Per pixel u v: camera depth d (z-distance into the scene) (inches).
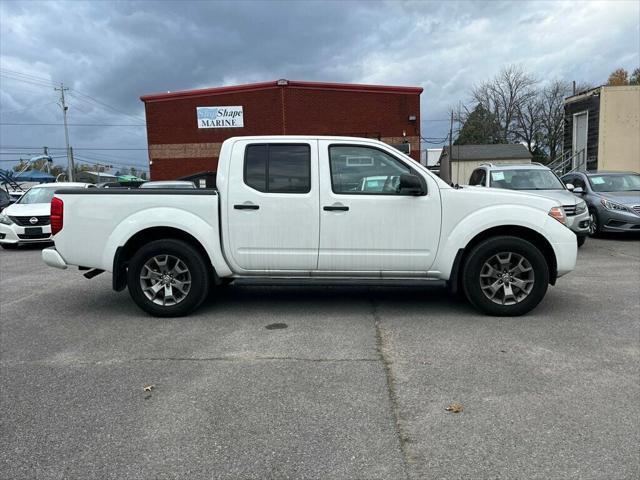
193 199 221.1
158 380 156.9
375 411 134.4
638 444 116.7
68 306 253.8
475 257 216.8
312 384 151.8
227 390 148.6
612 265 346.0
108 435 124.3
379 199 217.0
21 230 504.1
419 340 190.7
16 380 158.7
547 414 131.4
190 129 1127.0
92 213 224.8
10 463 113.0
